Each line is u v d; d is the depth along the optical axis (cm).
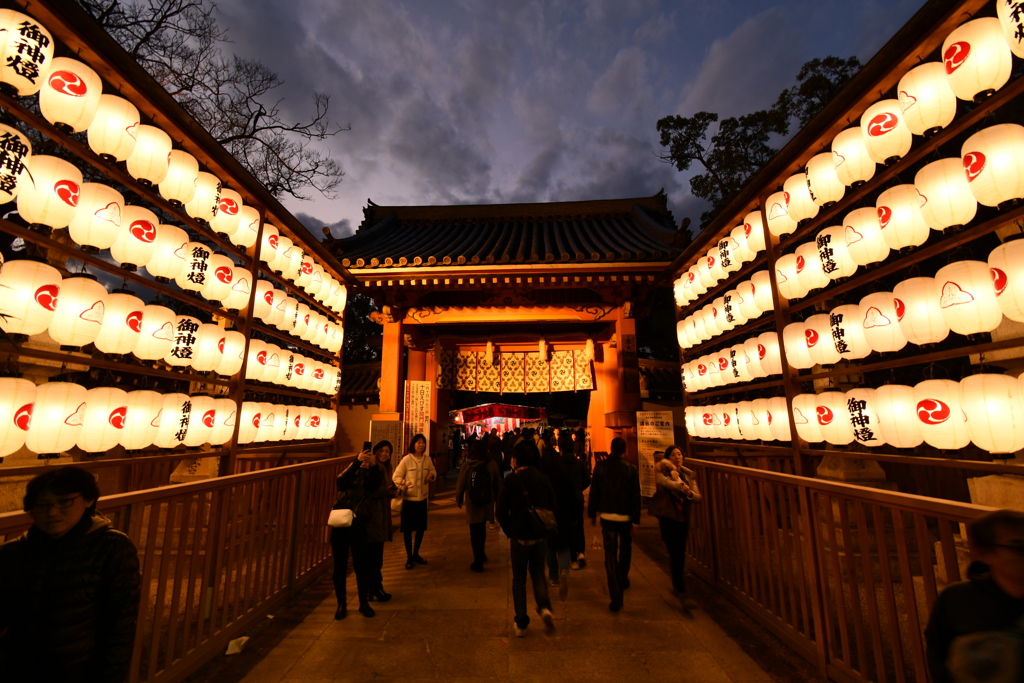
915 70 349
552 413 2175
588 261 1016
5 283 308
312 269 737
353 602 519
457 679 361
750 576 479
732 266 618
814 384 600
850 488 323
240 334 548
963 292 312
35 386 328
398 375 1117
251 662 386
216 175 516
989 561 159
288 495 532
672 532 502
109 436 376
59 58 343
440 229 1598
